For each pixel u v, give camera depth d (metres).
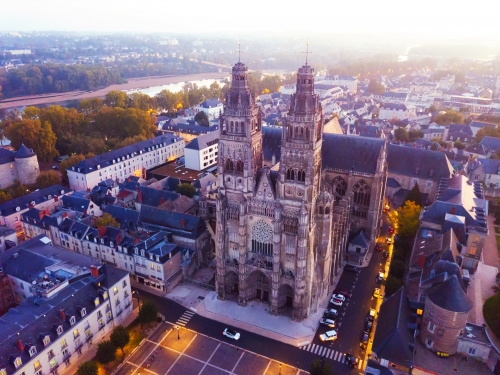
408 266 128.62
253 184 105.44
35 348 86.62
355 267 135.62
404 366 86.94
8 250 125.12
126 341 98.06
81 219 146.88
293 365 97.56
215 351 102.00
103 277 107.50
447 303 89.12
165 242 130.12
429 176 173.75
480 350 91.00
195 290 125.88
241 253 111.31
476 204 142.62
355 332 107.62
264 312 115.19
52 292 100.94
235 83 99.81
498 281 115.75
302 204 99.31
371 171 139.25
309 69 94.38
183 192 170.00
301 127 96.12
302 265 104.69
